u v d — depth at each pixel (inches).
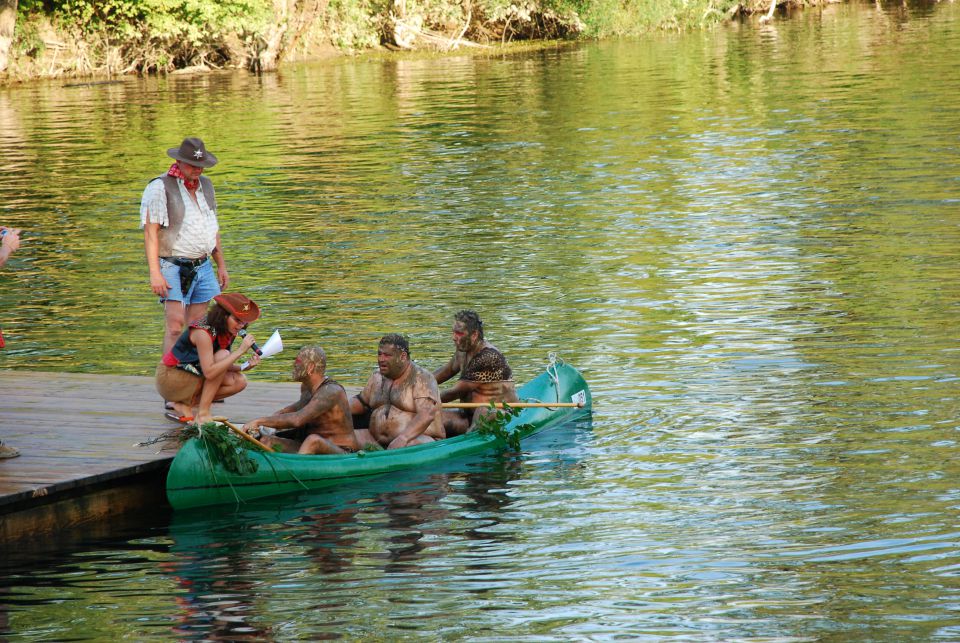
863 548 490.3
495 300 962.1
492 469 609.3
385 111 2295.8
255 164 1724.9
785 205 1285.7
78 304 996.6
